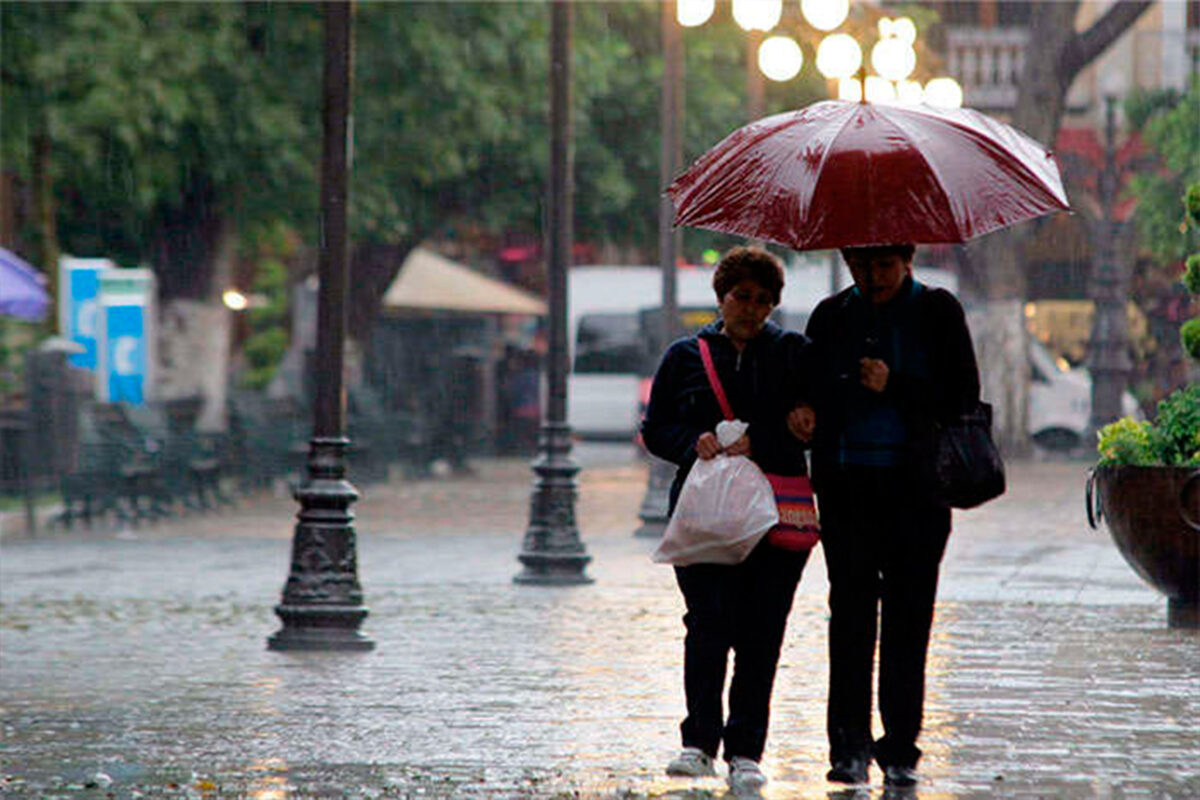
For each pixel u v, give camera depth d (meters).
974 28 149.12
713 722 24.02
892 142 22.55
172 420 80.50
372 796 23.06
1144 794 23.12
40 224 86.00
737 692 23.81
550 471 50.34
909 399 23.11
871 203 22.28
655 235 115.75
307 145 86.94
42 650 37.50
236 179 87.19
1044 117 118.31
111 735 27.56
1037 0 118.06
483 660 35.59
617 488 93.00
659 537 64.75
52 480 71.94
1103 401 121.75
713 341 23.95
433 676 33.53
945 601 44.69
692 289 130.25
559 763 25.22
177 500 83.56
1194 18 147.38
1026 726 27.94
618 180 107.50
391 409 118.44
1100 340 121.69
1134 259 134.12
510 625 41.00
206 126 84.31
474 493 92.44
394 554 59.38
